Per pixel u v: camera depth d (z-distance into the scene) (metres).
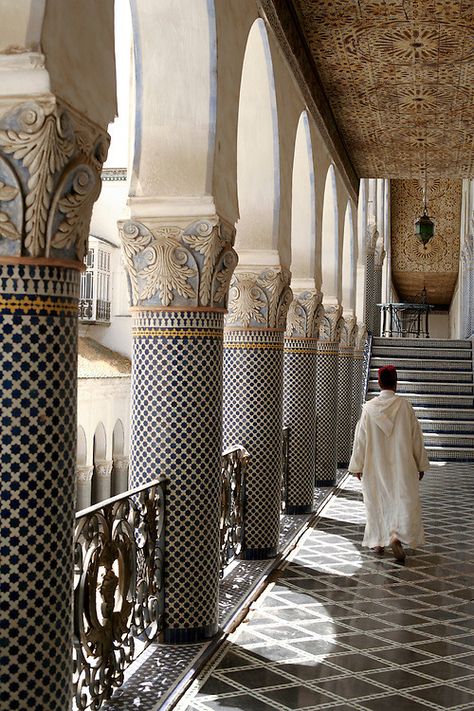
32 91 2.72
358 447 7.36
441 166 12.95
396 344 17.92
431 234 13.75
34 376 2.84
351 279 12.94
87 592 3.57
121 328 23.02
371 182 18.50
